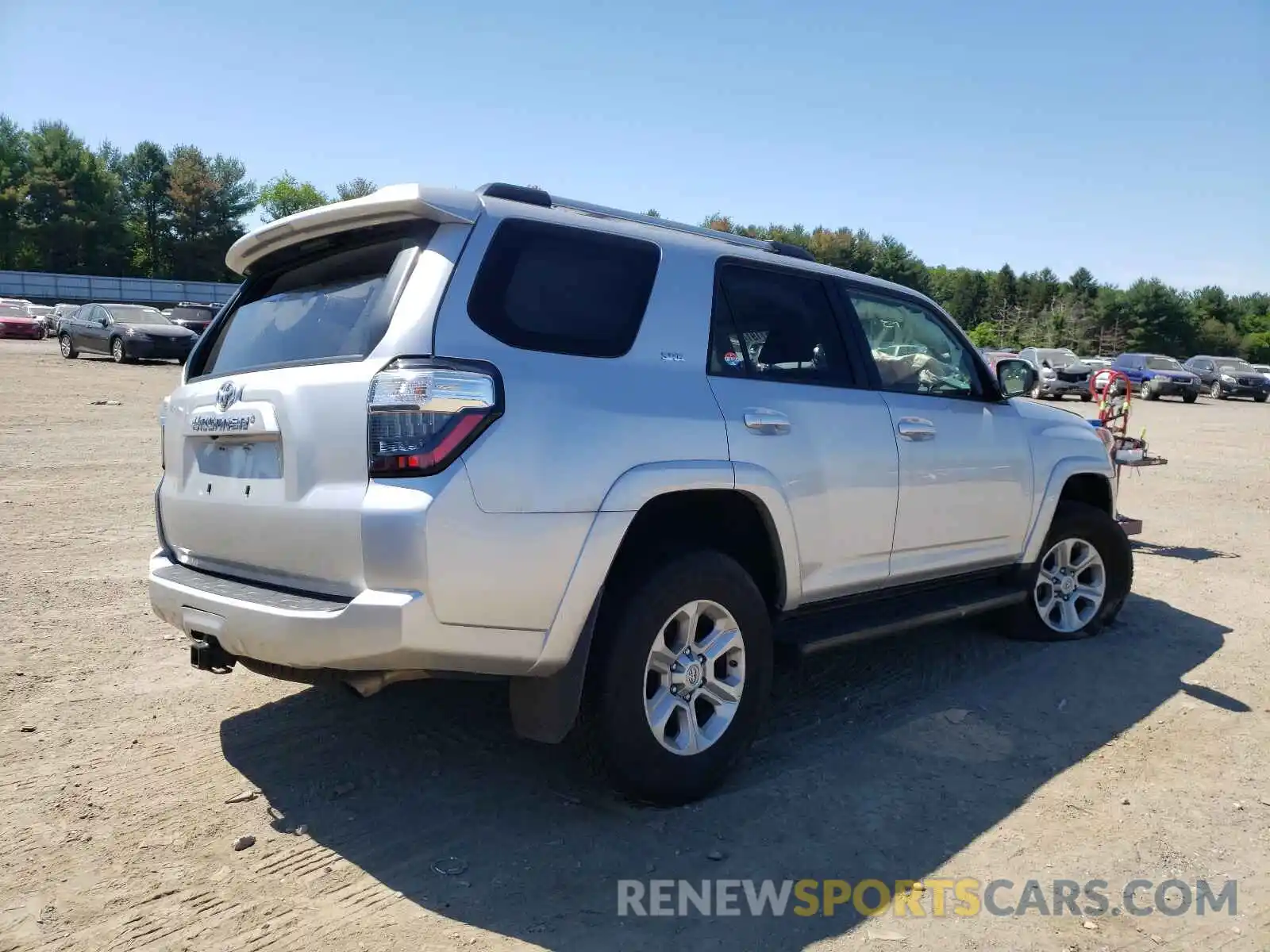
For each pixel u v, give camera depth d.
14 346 33.16
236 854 3.02
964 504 4.50
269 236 3.43
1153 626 5.82
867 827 3.26
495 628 2.83
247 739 3.88
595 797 3.43
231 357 3.52
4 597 5.69
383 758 3.73
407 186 3.04
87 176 70.94
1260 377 35.56
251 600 2.97
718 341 3.60
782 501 3.58
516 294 3.05
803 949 2.58
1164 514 10.09
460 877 2.90
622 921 2.69
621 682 3.09
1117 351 86.56
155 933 2.61
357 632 2.70
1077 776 3.70
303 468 2.92
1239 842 3.22
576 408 3.01
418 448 2.72
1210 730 4.18
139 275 75.19
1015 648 5.30
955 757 3.85
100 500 8.62
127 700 4.27
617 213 3.62
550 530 2.89
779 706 4.39
